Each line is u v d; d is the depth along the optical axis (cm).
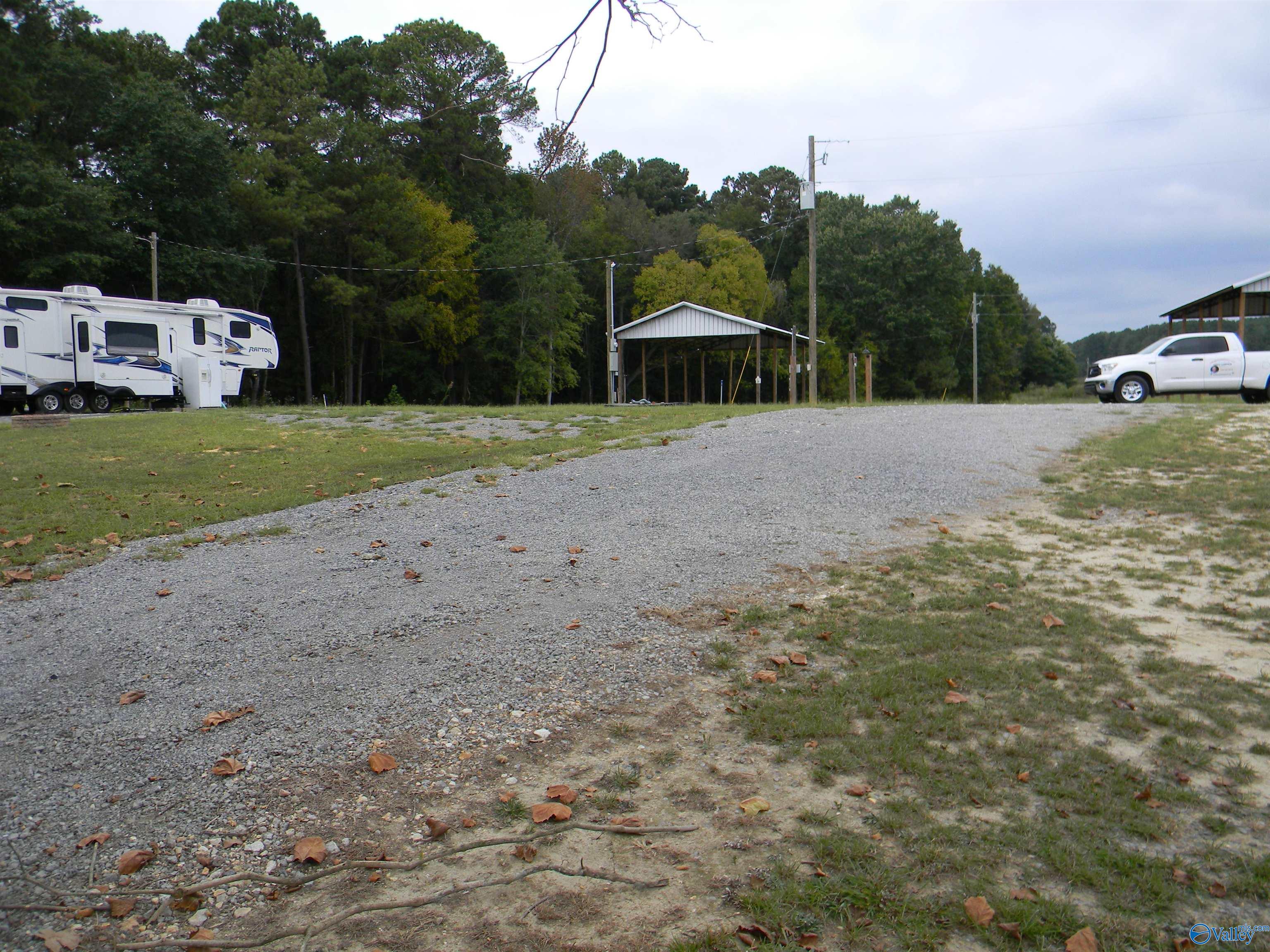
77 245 2941
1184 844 324
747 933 273
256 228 3759
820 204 7594
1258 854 316
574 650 517
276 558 741
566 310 4784
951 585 638
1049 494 955
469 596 621
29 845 327
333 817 347
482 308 4572
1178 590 639
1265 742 404
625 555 727
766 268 7562
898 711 430
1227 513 856
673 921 282
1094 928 277
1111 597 622
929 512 882
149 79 3462
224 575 690
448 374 4928
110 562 734
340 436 1560
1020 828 331
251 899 297
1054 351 10075
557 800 356
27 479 1091
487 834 334
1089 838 325
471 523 859
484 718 432
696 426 1537
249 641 539
